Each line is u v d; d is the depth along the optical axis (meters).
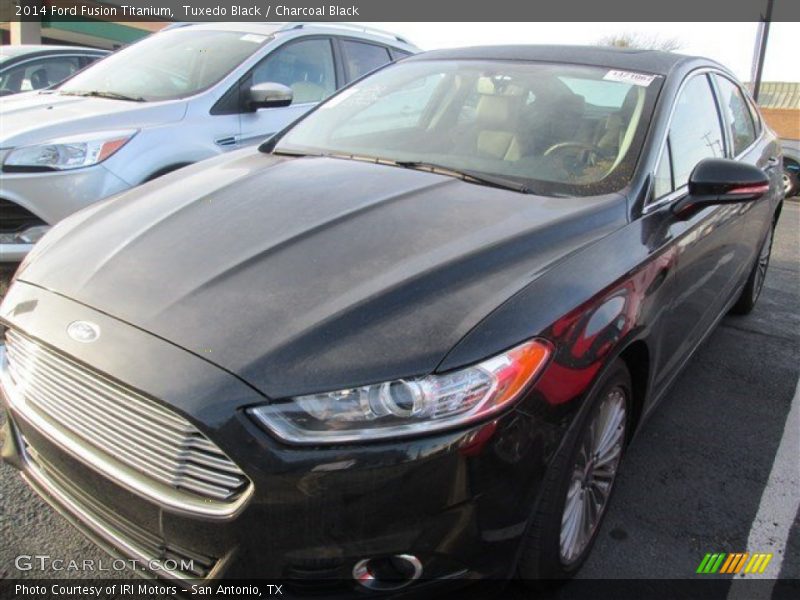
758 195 2.75
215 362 1.76
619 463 2.57
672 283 2.65
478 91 3.29
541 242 2.24
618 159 2.75
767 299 5.78
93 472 1.94
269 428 1.70
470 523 1.79
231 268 2.07
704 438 3.42
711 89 3.60
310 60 5.59
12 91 7.18
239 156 3.24
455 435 1.74
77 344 1.91
